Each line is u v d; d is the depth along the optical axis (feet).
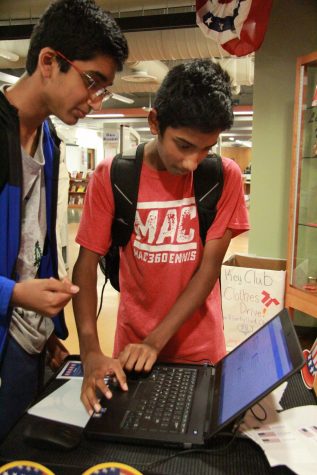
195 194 3.70
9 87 3.12
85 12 2.67
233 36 9.46
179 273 3.82
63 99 2.85
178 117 2.91
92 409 2.75
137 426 2.58
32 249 3.51
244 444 2.49
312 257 10.72
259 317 10.00
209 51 14.57
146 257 3.78
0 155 2.94
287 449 2.38
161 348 3.45
